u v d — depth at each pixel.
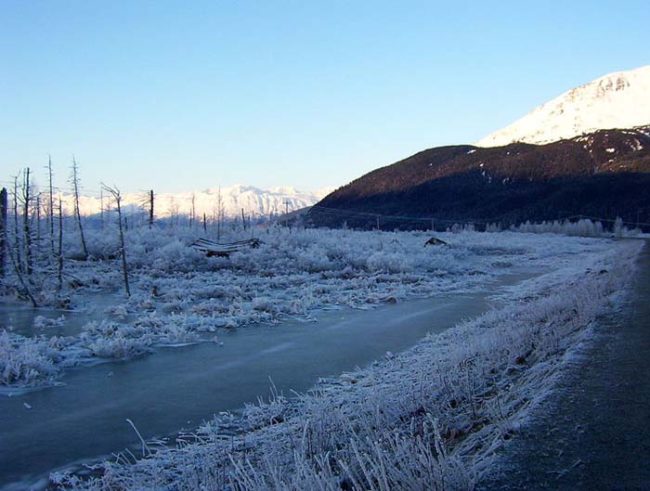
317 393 9.67
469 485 3.92
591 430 4.98
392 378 9.95
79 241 37.28
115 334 15.00
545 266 40.31
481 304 21.44
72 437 7.82
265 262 33.47
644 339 8.80
